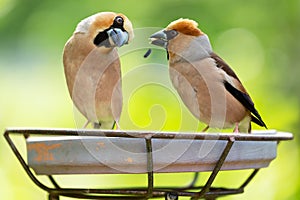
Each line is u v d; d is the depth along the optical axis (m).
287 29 12.18
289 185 10.14
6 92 13.02
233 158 5.59
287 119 10.62
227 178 10.20
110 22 6.27
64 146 5.35
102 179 10.59
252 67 12.06
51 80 13.01
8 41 13.30
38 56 13.18
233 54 12.19
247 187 10.25
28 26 13.16
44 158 5.46
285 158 10.33
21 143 11.12
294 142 10.45
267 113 10.77
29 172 5.65
